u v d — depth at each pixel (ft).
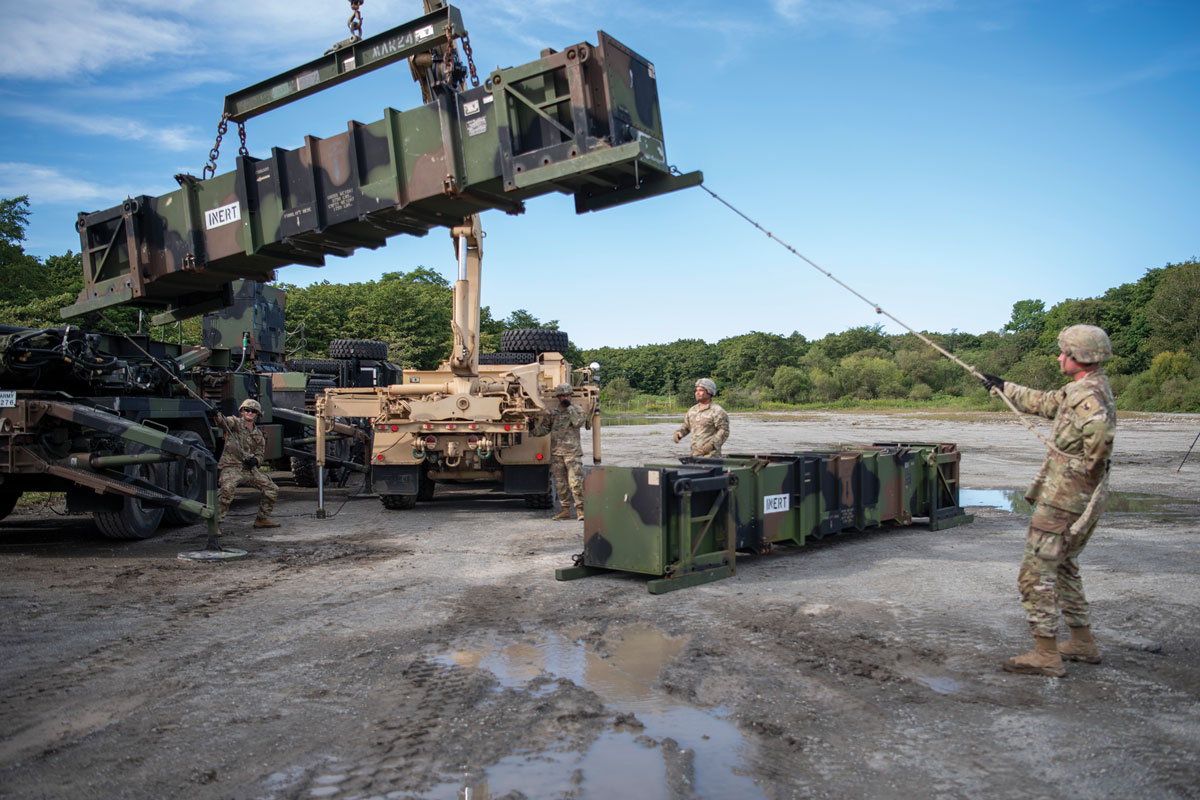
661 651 16.80
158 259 30.30
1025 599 15.56
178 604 20.98
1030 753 11.95
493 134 24.02
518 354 49.16
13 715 13.67
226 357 44.32
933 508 31.58
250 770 11.58
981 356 259.39
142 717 13.55
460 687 14.76
